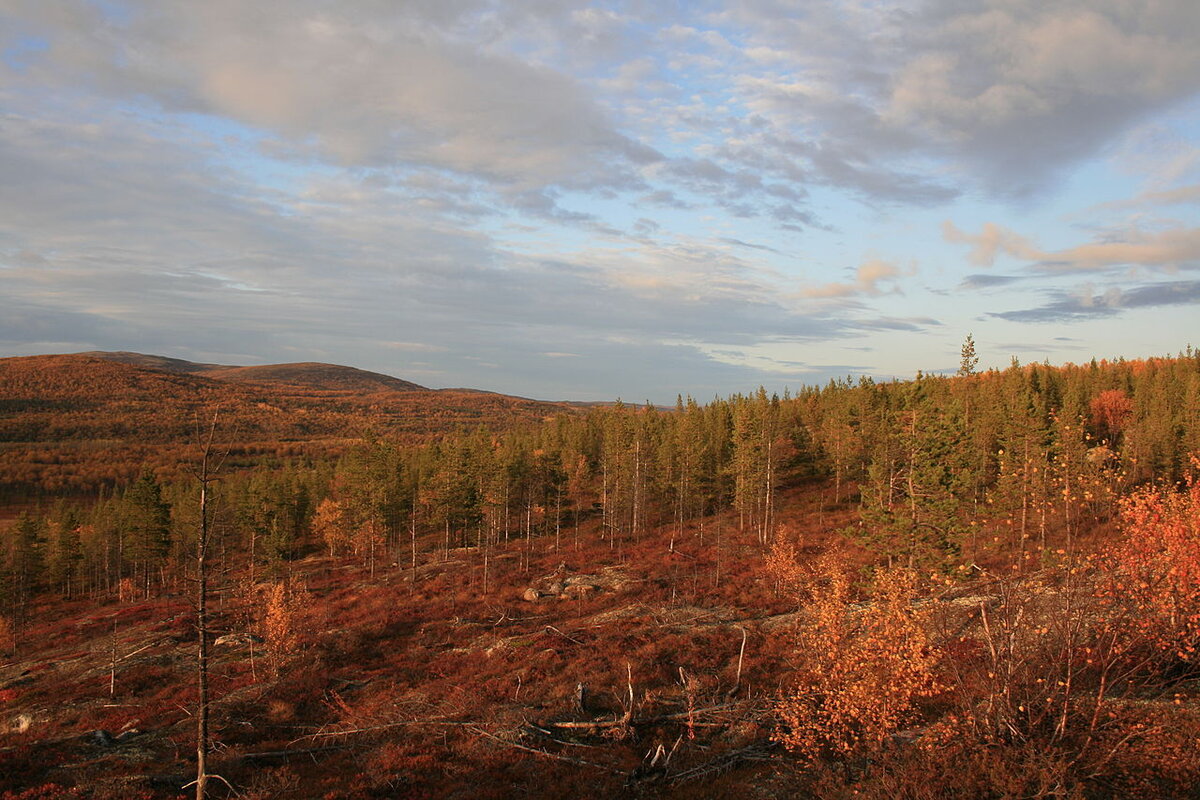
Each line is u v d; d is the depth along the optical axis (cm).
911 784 1517
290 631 4153
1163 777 1441
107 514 8438
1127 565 1511
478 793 2212
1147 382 8938
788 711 2155
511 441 9938
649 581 5425
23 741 3075
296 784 2334
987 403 7356
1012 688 1661
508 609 5022
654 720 2734
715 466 8425
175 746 2811
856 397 8738
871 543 3944
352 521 7500
